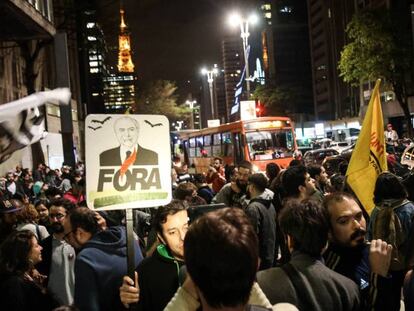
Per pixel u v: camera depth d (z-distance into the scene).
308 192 5.96
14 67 28.78
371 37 37.81
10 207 6.45
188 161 33.72
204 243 1.92
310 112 131.62
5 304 3.90
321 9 110.44
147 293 3.62
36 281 4.78
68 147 20.33
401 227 4.53
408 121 41.69
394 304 3.23
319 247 3.02
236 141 22.55
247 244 1.92
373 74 39.03
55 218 5.89
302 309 2.81
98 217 4.63
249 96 35.28
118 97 155.62
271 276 2.92
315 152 25.44
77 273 3.79
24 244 4.11
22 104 4.33
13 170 22.17
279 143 22.00
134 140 3.89
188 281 2.44
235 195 8.41
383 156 5.63
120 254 3.86
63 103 4.80
